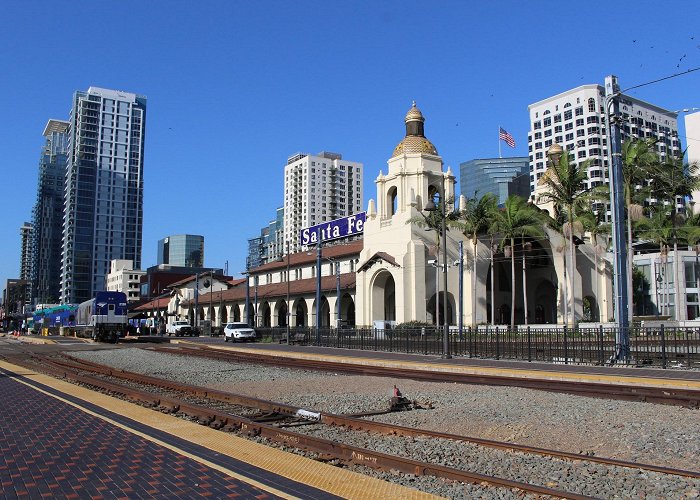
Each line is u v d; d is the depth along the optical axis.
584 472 8.57
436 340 36.53
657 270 71.12
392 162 62.78
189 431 11.08
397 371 24.12
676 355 24.84
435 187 62.06
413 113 64.12
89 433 10.98
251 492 7.31
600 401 15.64
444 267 31.28
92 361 33.22
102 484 7.75
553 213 65.62
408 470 8.60
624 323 25.16
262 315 80.75
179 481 7.82
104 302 56.62
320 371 25.58
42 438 10.62
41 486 7.71
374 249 61.47
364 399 16.64
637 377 19.67
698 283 64.56
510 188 155.12
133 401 16.33
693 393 16.17
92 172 193.00
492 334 33.03
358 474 8.13
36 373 24.25
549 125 158.25
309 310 70.75
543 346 28.70
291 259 82.19
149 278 133.88
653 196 53.09
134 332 69.56
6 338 76.81
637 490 7.73
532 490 7.47
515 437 11.34
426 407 15.09
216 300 89.38
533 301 68.81
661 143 142.62
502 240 54.94
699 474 8.16
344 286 64.69
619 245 25.75
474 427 12.39
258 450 9.51
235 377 23.41
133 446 9.85
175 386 19.42
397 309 56.84
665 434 11.20
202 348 45.41
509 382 19.81
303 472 8.19
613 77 26.62
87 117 194.12
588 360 26.62
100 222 192.88
